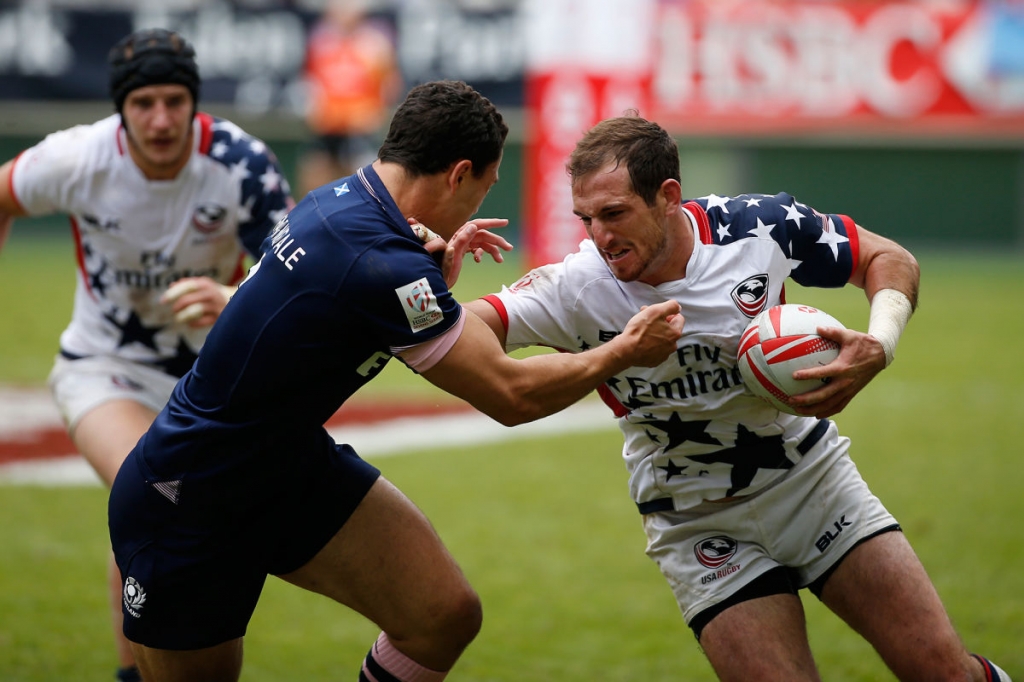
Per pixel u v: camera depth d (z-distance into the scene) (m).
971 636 17.00
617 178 10.71
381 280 10.47
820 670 16.23
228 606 11.59
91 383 16.03
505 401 10.84
